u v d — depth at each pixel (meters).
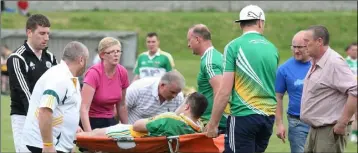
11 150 21.02
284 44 69.88
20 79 13.26
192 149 13.59
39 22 13.37
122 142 13.71
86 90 15.41
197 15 76.38
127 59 45.56
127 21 74.44
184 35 71.50
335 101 13.53
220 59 15.00
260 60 13.33
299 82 16.30
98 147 13.88
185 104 14.00
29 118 12.51
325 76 13.46
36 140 12.47
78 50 12.30
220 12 79.81
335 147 13.71
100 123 15.88
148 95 15.70
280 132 16.53
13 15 73.25
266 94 13.44
